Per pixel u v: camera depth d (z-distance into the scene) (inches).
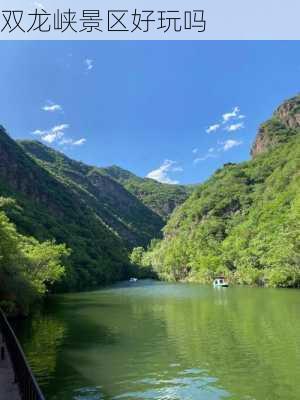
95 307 2696.9
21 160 7785.4
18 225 4874.5
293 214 5260.8
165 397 928.9
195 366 1170.0
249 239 5900.6
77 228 7007.9
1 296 1979.6
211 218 7578.7
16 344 743.1
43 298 3253.0
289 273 4352.9
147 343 1476.4
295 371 1107.3
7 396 661.9
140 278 7539.4
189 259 6884.8
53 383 1024.2
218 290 4217.5
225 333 1646.2
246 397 924.0
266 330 1683.1
